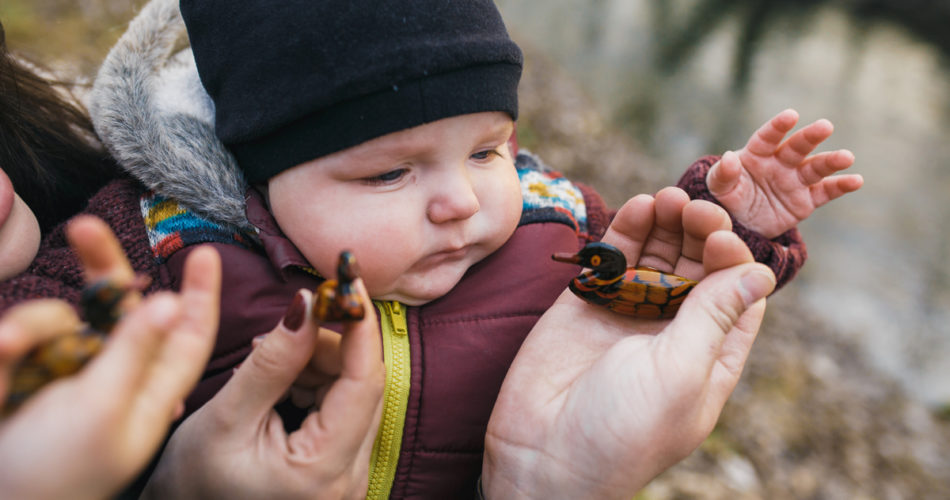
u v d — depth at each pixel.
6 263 0.48
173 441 0.44
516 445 0.47
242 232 0.52
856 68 5.00
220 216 0.51
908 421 1.93
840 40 5.67
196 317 0.36
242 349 0.50
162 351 0.35
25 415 0.33
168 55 0.57
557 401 0.47
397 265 0.49
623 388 0.45
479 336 0.52
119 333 0.34
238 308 0.50
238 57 0.49
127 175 0.55
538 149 2.35
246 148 0.50
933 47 5.89
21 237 0.49
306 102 0.47
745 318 0.48
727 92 4.12
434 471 0.51
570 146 2.59
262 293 0.50
